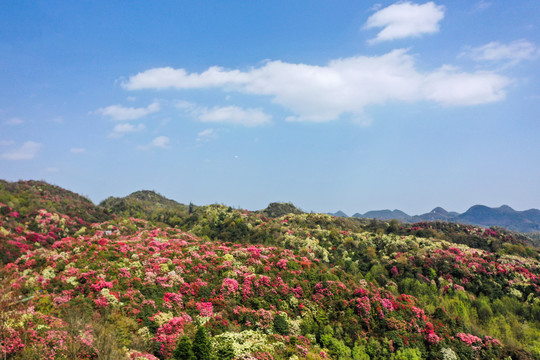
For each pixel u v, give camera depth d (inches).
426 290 2559.1
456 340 1953.7
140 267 2190.0
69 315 1599.4
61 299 1753.2
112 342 1469.0
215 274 2262.6
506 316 2320.4
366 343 1893.5
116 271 2068.2
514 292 2539.4
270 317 1930.4
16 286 1851.6
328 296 2153.1
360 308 2047.2
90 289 1867.6
